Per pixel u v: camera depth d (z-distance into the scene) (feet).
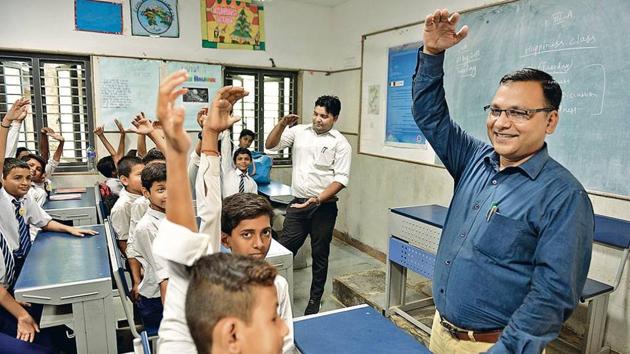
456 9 9.90
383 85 12.54
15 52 11.93
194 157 8.63
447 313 4.01
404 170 11.88
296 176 9.53
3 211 6.84
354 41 14.01
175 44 13.39
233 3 14.01
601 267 7.40
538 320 3.09
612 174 7.09
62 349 6.14
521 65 8.43
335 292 10.41
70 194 11.26
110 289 5.08
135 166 7.64
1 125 6.79
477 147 4.36
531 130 3.37
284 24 14.83
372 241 13.52
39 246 6.33
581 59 7.38
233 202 3.78
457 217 4.10
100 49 12.54
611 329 7.34
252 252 3.73
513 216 3.45
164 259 2.52
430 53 4.13
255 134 14.94
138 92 13.07
